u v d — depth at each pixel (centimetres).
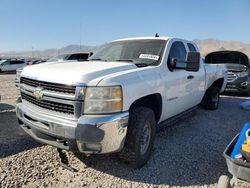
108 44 568
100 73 355
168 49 482
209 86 703
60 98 344
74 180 361
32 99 389
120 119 337
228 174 389
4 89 1295
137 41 524
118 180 363
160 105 445
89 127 325
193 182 366
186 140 527
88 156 428
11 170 381
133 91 362
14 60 3278
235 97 1097
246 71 1096
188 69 450
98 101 332
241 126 639
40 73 376
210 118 705
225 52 1228
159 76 434
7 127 579
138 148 378
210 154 461
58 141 352
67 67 384
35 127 367
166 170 396
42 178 364
